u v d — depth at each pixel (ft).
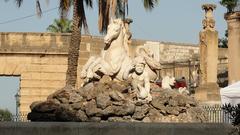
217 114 66.90
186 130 23.89
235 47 100.94
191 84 132.26
